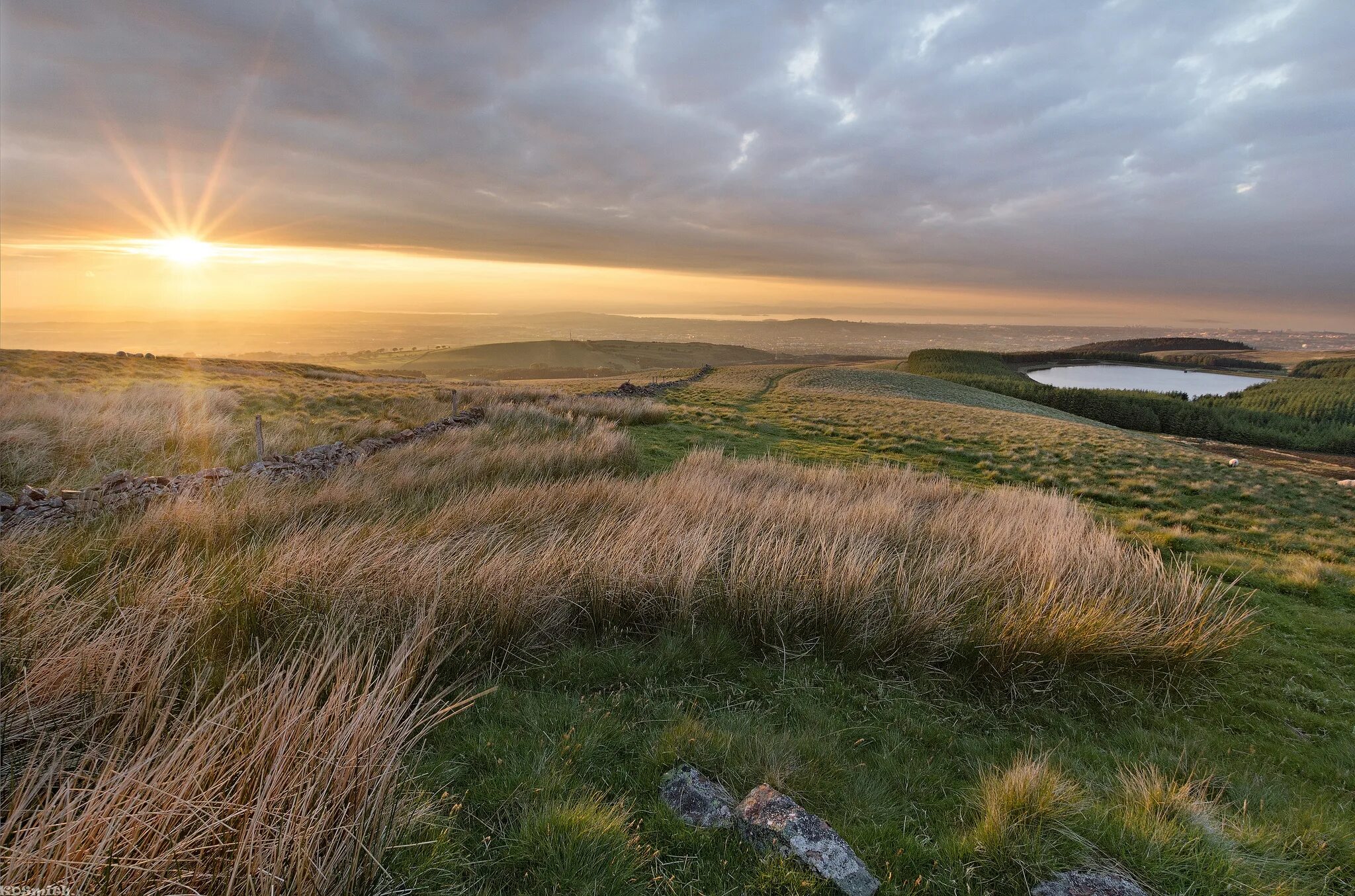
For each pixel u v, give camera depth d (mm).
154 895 1749
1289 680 5285
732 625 4754
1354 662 5840
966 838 2729
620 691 3859
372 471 9094
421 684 3336
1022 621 4824
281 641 3613
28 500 6324
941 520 7887
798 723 3727
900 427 26281
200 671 3148
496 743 3117
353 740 2285
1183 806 3043
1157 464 20203
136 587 4035
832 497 9055
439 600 4145
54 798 2008
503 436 13852
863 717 3904
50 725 2463
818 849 2506
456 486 8492
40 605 3465
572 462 11219
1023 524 7914
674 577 4965
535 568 4781
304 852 1903
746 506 7531
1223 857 2686
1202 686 4945
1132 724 4316
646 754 3166
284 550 4809
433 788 2748
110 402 13250
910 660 4578
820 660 4523
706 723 3537
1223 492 16188
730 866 2484
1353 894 2752
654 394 36312
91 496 6480
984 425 29172
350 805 2143
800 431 22953
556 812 2537
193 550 5035
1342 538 12398
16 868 1672
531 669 4027
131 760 2320
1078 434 27828
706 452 12883
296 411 16469
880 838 2752
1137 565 6586
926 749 3688
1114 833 2812
